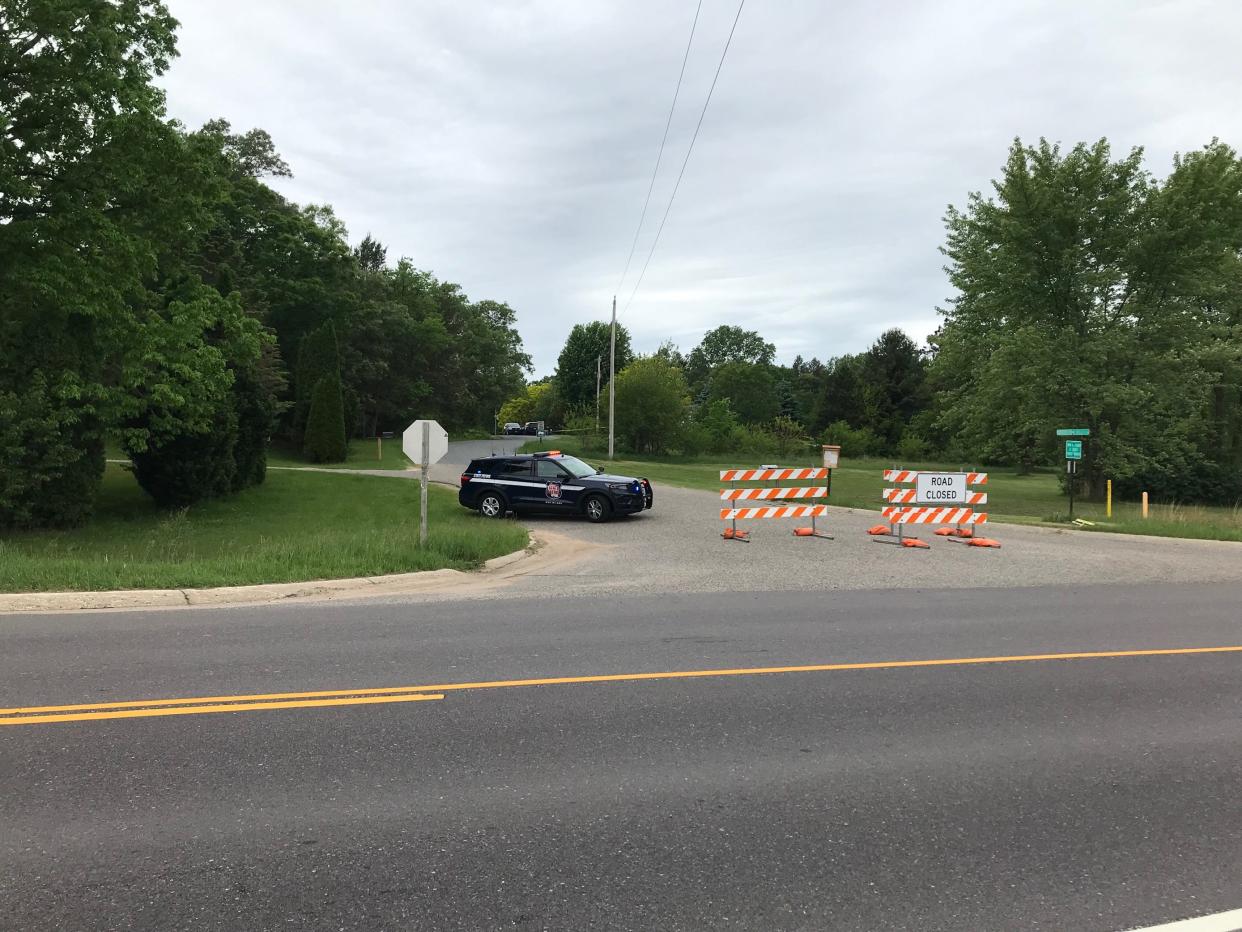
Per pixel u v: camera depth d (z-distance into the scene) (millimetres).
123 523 22031
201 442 24531
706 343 139750
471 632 7758
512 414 127500
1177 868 3412
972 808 3969
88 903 3078
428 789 4117
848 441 72312
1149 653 7098
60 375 19828
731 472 16656
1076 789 4199
